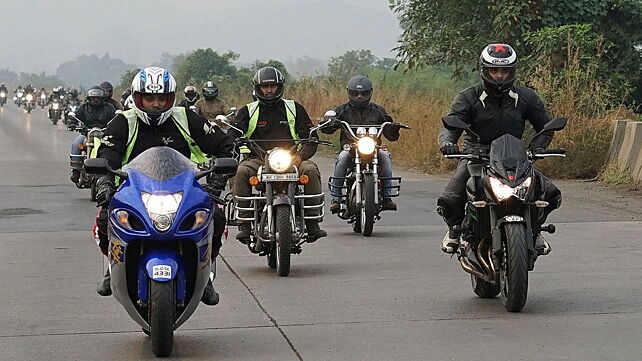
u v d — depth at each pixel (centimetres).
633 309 946
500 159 914
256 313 948
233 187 1219
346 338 846
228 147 864
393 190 1545
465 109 989
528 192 902
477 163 958
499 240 922
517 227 911
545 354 786
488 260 955
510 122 989
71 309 970
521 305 922
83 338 855
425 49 3091
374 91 3309
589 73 2528
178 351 809
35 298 1024
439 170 2530
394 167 2683
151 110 842
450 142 956
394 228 1576
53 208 1808
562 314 927
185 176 773
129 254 761
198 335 863
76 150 1998
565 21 2886
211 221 775
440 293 1038
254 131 1238
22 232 1515
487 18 3016
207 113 2373
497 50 972
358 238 1471
